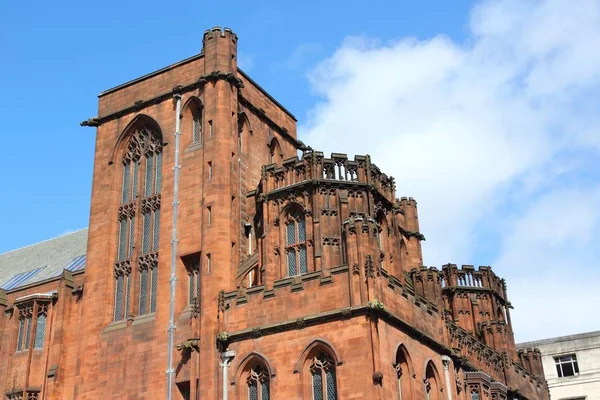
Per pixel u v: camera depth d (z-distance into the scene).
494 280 70.81
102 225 54.38
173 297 47.94
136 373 47.69
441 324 47.38
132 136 56.72
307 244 47.38
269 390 41.00
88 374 49.88
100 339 50.47
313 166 49.00
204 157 50.84
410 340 42.31
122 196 55.41
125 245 53.41
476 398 48.97
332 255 46.53
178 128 53.06
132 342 48.91
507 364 57.62
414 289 50.22
